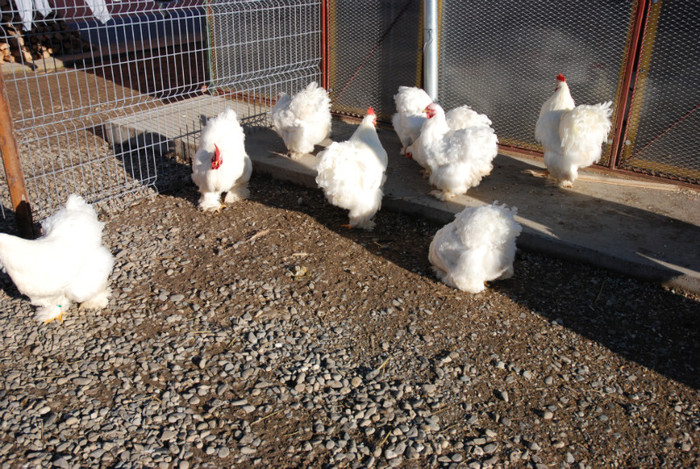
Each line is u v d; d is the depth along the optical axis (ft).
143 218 8.71
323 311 7.03
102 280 6.81
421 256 7.98
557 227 8.07
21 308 6.94
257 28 10.91
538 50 9.58
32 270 6.19
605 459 5.57
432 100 9.98
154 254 7.91
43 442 5.55
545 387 6.17
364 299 7.22
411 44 10.60
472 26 10.02
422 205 8.63
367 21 10.87
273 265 7.74
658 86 8.88
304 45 11.57
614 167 9.46
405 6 10.43
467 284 7.23
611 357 6.48
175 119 11.00
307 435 5.71
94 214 6.99
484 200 8.74
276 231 8.45
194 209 8.98
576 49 9.29
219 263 7.77
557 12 9.27
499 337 6.72
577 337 6.71
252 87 11.28
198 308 7.02
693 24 8.40
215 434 5.69
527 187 9.11
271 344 6.58
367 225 8.46
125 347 6.49
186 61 17.19
